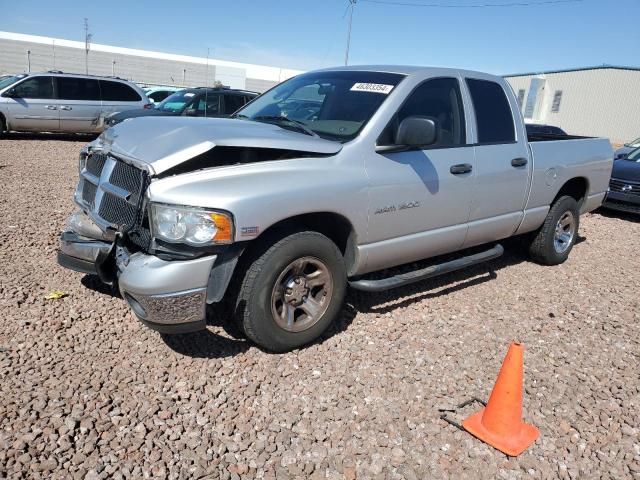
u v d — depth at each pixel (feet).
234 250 11.32
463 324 15.12
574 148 20.08
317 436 10.06
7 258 17.15
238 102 49.44
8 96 49.24
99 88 52.90
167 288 10.84
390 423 10.57
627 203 32.14
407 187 13.94
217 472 9.03
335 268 12.92
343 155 12.87
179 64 229.25
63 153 43.09
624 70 123.65
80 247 12.70
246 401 10.89
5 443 9.11
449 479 9.29
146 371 11.62
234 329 13.61
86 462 8.94
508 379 10.16
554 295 17.97
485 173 16.10
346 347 13.30
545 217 19.70
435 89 15.26
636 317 16.60
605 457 10.11
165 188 10.91
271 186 11.50
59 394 10.53
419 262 18.19
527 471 9.61
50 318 13.46
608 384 12.56
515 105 17.76
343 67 16.75
